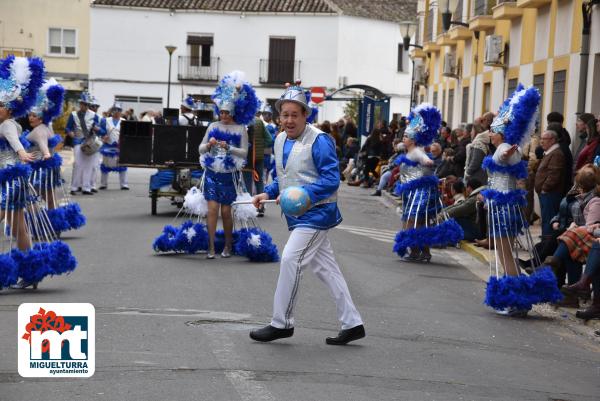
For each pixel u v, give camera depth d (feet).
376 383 23.94
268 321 30.86
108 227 55.83
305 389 22.86
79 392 21.86
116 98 177.47
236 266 42.68
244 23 174.91
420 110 49.37
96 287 35.91
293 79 174.70
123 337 27.40
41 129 45.42
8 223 35.22
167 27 175.42
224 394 22.02
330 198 28.04
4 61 35.60
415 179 49.32
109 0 175.73
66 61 185.57
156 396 21.68
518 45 79.00
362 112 115.96
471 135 66.18
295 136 28.12
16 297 33.45
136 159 61.82
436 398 22.94
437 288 41.01
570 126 63.62
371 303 36.06
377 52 182.39
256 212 45.01
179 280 38.01
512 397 23.66
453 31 101.14
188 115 68.64
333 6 173.99
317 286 38.29
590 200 38.22
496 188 36.83
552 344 31.40
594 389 25.48
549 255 40.68
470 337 31.09
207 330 28.89
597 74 59.47
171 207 69.21
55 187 48.91
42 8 184.44
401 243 48.91
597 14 58.49
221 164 44.14
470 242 55.57
